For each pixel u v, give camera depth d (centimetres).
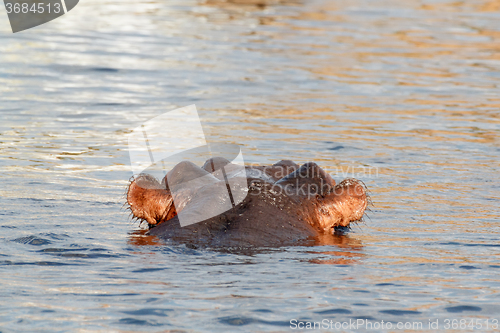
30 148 3888
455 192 3144
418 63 7181
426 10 10669
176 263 2036
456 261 2142
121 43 7706
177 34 8369
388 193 3122
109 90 5647
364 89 5944
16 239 2280
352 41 8256
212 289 1819
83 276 1909
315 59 7181
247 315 1647
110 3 10550
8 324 1573
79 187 3131
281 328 1588
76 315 1633
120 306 1691
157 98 5400
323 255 2170
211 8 10494
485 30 9112
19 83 5766
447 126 4700
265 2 11162
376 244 2345
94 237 2339
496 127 4697
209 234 2262
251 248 2200
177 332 1552
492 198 3044
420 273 2012
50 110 4925
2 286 1814
